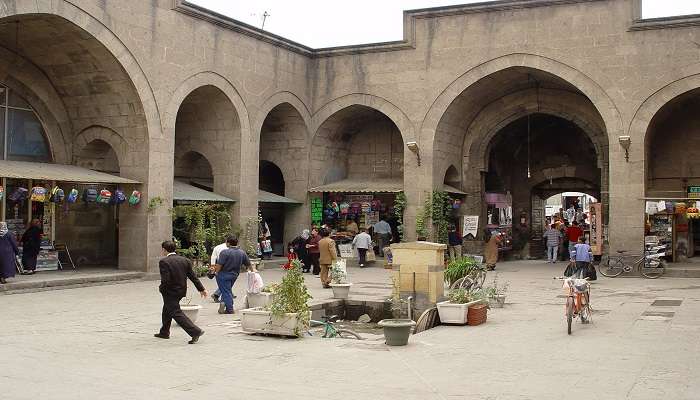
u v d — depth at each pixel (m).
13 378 8.06
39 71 19.88
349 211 26.70
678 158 24.31
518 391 7.53
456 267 15.05
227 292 13.52
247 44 22.88
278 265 24.53
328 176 27.03
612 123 21.70
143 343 10.43
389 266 23.55
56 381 7.94
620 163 21.56
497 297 14.52
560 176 28.88
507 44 23.09
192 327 10.53
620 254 21.34
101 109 19.98
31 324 11.99
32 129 20.08
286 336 11.08
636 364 8.84
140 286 17.77
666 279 20.23
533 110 25.86
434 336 11.21
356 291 17.31
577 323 12.34
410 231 24.42
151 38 19.39
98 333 11.22
